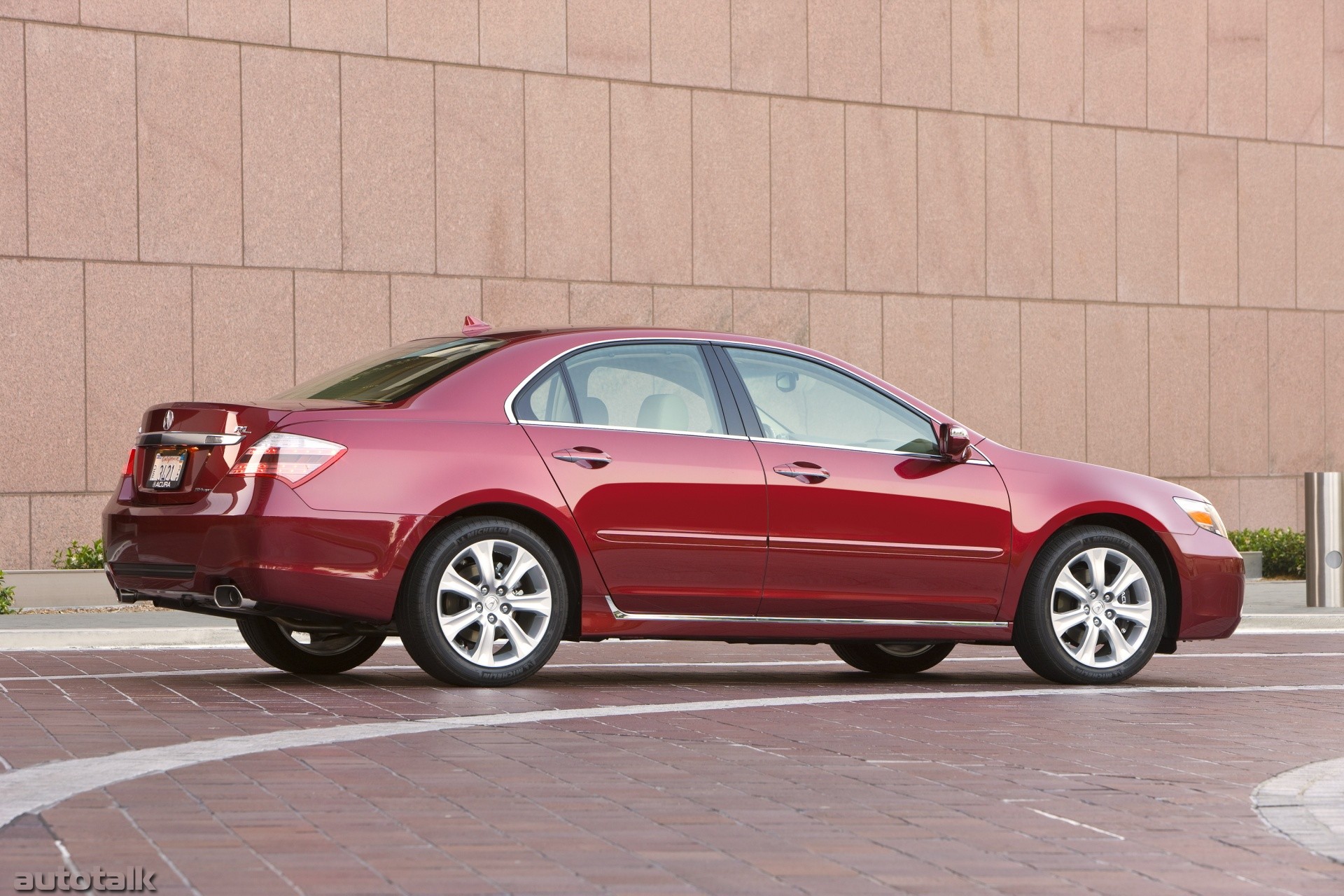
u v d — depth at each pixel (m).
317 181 27.17
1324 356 36.50
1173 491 15.68
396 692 13.20
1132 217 34.28
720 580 13.98
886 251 31.77
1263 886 7.14
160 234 26.05
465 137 28.30
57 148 25.38
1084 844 7.93
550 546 13.73
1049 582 14.91
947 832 8.16
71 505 25.42
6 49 25.03
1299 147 36.19
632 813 8.52
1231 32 35.41
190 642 18.58
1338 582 24.50
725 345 14.52
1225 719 12.55
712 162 30.25
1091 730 11.83
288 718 11.65
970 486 14.80
